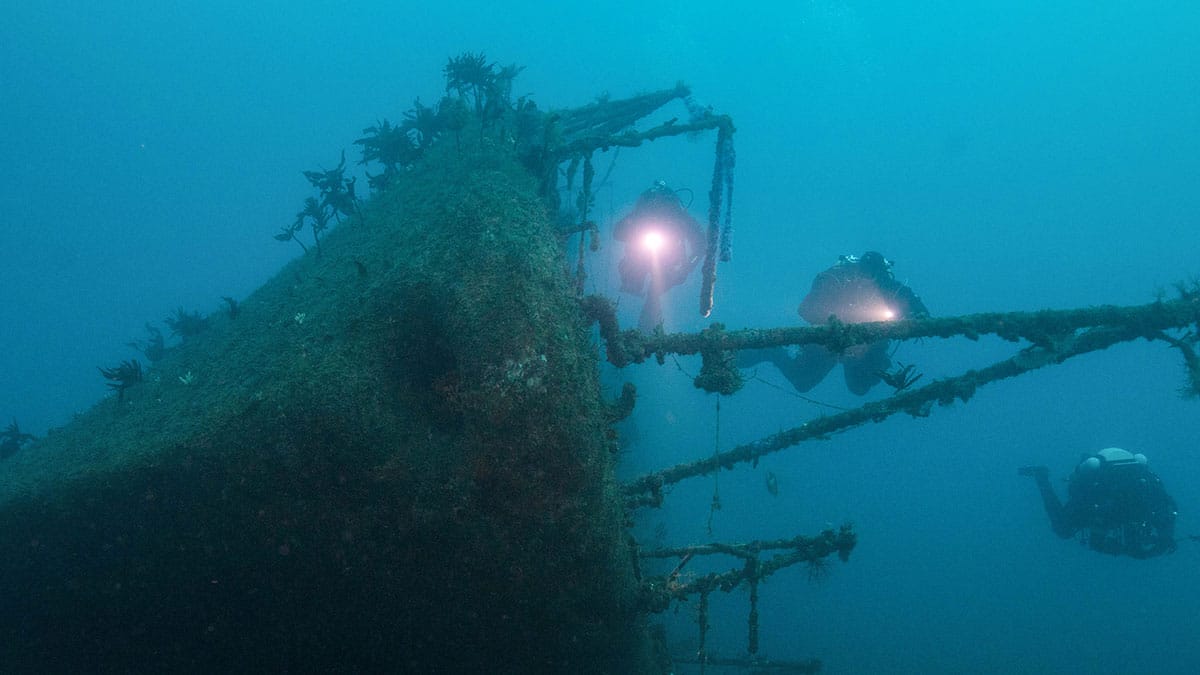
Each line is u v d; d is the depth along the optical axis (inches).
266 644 165.6
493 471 145.9
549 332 152.3
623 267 472.1
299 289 230.5
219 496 154.7
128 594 163.9
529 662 165.2
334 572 156.0
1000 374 249.9
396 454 149.1
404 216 229.6
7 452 309.9
